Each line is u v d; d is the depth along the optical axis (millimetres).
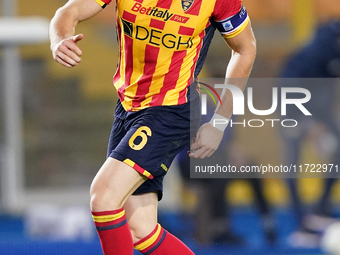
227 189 16359
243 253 15070
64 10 8109
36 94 27547
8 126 24016
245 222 18875
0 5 26125
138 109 8383
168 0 7957
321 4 26156
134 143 7996
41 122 27125
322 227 17203
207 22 8250
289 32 27812
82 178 26375
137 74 8406
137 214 8641
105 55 29219
